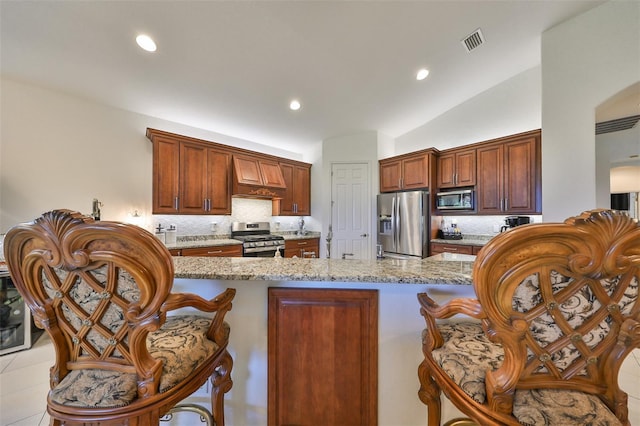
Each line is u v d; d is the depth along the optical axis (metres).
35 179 2.61
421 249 3.73
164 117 3.45
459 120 3.99
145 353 0.75
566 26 2.35
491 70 3.25
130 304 0.70
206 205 3.60
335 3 1.92
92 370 0.77
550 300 0.63
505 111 3.54
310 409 1.19
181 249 3.19
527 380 0.69
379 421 1.18
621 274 0.61
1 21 1.86
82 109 2.88
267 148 4.75
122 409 0.71
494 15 2.24
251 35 2.16
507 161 3.27
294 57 2.48
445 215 3.91
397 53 2.59
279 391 1.20
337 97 3.32
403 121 4.27
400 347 1.17
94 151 2.95
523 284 0.63
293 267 1.21
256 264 1.29
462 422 1.08
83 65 2.36
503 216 3.59
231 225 4.21
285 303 1.20
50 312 0.75
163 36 2.08
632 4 2.04
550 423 0.62
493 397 0.68
